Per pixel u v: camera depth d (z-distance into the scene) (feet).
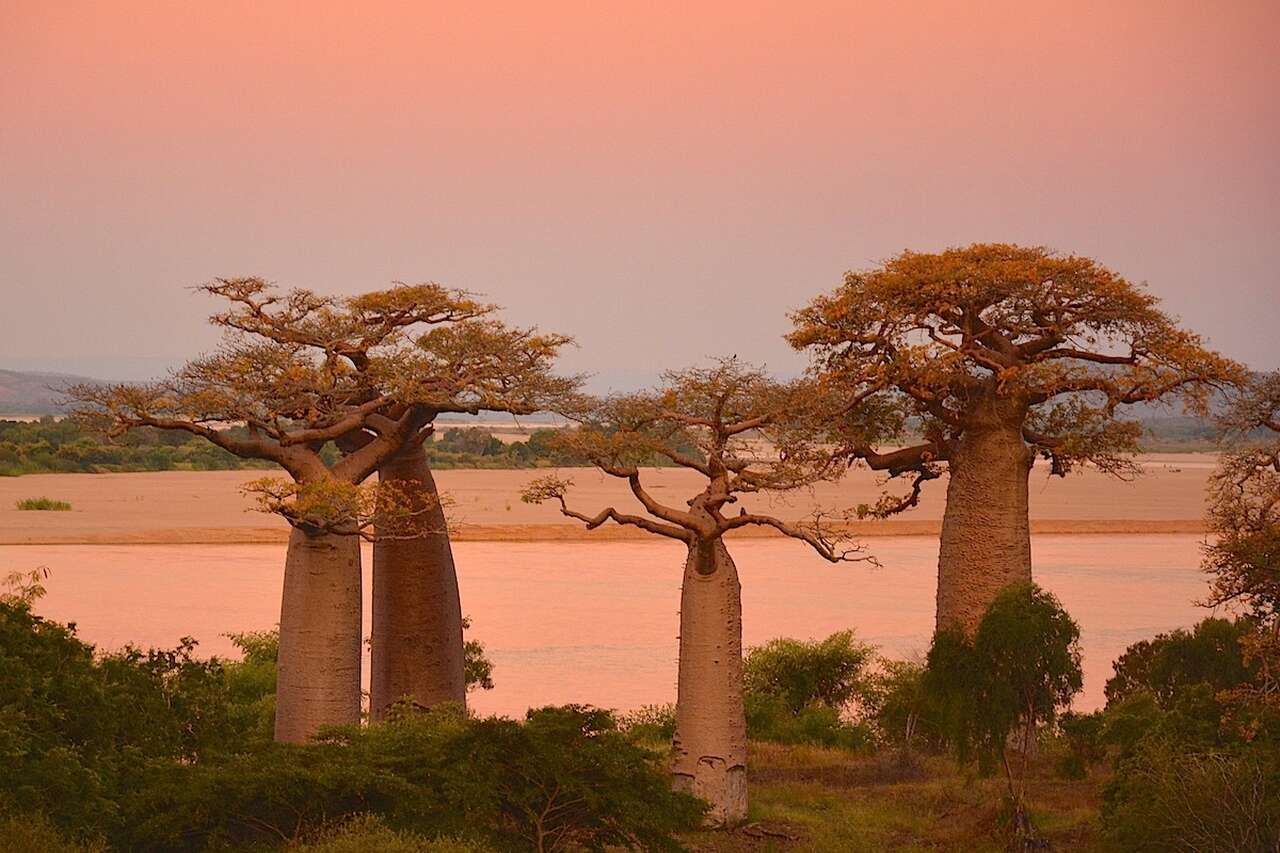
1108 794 164.96
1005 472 229.04
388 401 205.67
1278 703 163.43
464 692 217.15
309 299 212.64
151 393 202.80
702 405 189.26
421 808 144.66
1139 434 239.09
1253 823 145.79
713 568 182.60
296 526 188.75
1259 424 218.38
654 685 304.09
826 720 262.67
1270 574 173.68
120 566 498.69
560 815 154.20
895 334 237.86
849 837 174.19
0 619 156.76
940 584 233.76
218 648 322.34
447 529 215.92
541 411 213.87
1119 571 521.24
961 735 181.68
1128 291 227.81
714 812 177.78
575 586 475.72
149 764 150.82
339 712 188.24
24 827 128.67
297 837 141.90
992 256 234.38
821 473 205.77
